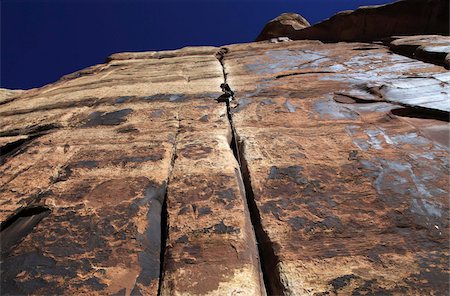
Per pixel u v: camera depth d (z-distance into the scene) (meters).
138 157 3.90
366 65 7.52
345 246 2.41
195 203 2.98
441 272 2.13
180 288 2.15
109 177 3.52
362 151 3.69
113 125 5.04
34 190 3.48
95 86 7.65
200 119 4.95
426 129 4.09
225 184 3.22
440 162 3.35
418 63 7.17
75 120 5.44
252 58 9.61
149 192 3.20
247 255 2.39
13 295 2.18
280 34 17.98
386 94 5.29
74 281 2.26
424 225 2.54
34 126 5.41
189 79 7.58
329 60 8.40
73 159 4.03
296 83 6.50
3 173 3.88
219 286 2.15
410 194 2.90
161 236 2.73
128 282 2.25
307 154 3.72
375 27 12.98
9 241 2.72
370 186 3.06
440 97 4.86
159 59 11.50
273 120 4.79
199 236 2.58
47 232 2.74
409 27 12.12
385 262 2.24
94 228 2.75
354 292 2.05
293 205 2.91
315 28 14.73
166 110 5.47
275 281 2.26
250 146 4.01
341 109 4.95
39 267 2.38
